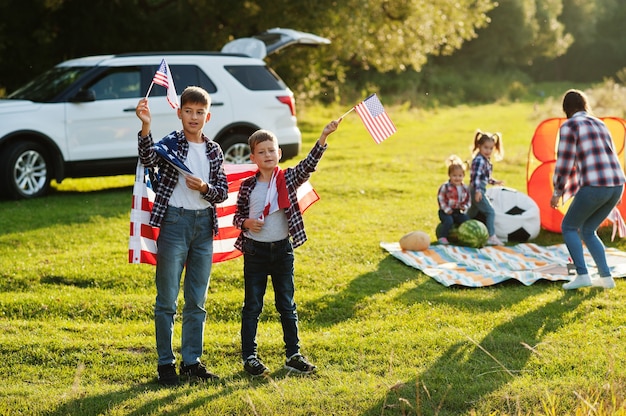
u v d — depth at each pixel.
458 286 7.30
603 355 5.37
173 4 20.97
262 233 5.09
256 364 5.12
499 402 4.60
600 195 6.93
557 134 9.84
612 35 64.81
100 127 11.82
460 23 26.78
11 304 6.63
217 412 4.50
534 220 9.38
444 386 4.85
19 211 10.52
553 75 65.38
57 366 5.33
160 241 4.92
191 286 5.05
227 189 5.03
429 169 14.96
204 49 20.77
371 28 23.38
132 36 20.12
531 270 7.81
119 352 5.55
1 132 11.22
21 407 4.59
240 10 20.47
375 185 12.80
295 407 4.56
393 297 6.92
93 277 7.42
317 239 9.11
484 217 9.27
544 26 57.00
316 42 16.38
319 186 12.63
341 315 6.54
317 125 25.89
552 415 4.29
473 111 36.59
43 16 19.23
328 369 5.23
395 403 4.59
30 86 12.52
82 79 11.87
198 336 5.12
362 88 41.62
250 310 5.17
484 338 5.74
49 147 11.63
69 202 11.39
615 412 4.20
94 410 4.55
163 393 4.80
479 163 9.14
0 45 18.20
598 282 7.14
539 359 5.31
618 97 24.55
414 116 30.97
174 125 12.20
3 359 5.41
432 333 5.89
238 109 12.58
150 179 4.97
